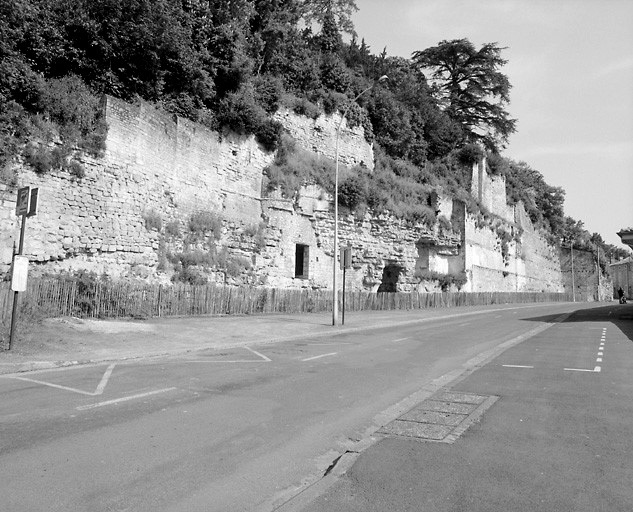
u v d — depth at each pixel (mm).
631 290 115125
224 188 28312
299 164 33812
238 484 4953
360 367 11898
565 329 22703
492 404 8133
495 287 57094
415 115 53844
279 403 8195
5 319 14633
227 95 30000
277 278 31422
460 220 49125
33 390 8953
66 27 21562
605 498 4609
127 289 20000
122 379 10086
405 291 41188
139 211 22625
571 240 92500
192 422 7020
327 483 4945
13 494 4629
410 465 5430
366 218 37594
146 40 23438
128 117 22125
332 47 51562
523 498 4605
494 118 63125
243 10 33312
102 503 4484
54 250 18859
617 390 9227
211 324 20438
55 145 19172
